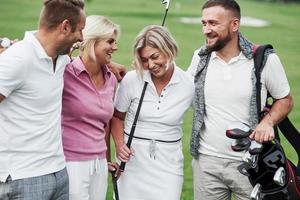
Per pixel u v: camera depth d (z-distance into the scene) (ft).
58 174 14.35
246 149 14.39
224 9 15.88
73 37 14.10
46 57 13.79
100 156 15.84
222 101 16.20
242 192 16.42
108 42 15.44
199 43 77.05
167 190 16.31
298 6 145.07
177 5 127.03
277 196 14.80
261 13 122.83
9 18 87.10
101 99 15.64
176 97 16.28
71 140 15.53
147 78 16.14
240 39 16.15
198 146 16.69
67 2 13.88
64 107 15.49
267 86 16.14
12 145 13.75
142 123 16.35
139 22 93.97
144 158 16.33
